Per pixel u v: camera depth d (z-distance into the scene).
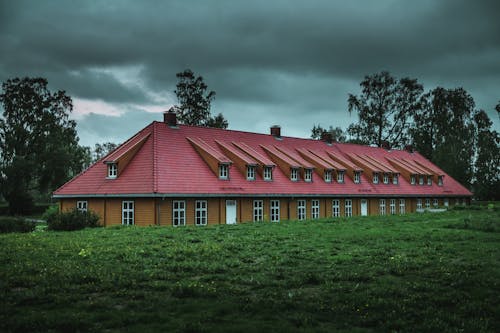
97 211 35.94
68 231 26.50
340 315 9.85
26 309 9.75
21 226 26.84
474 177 81.44
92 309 9.86
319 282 12.94
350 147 61.28
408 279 13.41
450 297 11.18
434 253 18.20
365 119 75.06
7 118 65.62
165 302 10.40
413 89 74.38
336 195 47.44
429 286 12.34
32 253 16.69
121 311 9.67
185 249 17.83
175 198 34.66
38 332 8.38
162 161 36.50
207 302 10.45
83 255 16.12
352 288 12.10
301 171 46.38
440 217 39.38
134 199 34.38
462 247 19.72
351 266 15.26
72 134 69.94
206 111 69.00
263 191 40.59
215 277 13.28
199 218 36.09
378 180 56.38
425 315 9.84
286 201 43.12
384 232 26.06
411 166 64.25
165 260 15.74
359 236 23.92
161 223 33.66
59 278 12.45
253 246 19.70
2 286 11.49
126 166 36.81
